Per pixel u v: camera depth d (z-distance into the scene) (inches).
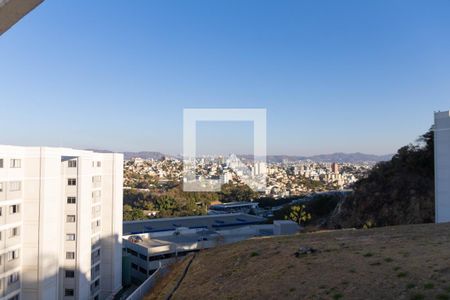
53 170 1176.2
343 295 449.7
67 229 1336.1
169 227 2290.8
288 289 518.6
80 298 1334.9
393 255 560.1
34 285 1121.4
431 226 841.5
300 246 756.0
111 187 1582.2
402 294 412.2
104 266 1568.7
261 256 730.8
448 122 1218.0
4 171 1055.0
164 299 642.8
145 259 1760.6
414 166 2084.2
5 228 1057.5
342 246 687.7
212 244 1868.8
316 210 2748.5
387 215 1932.8
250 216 2615.7
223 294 579.2
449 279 422.0
